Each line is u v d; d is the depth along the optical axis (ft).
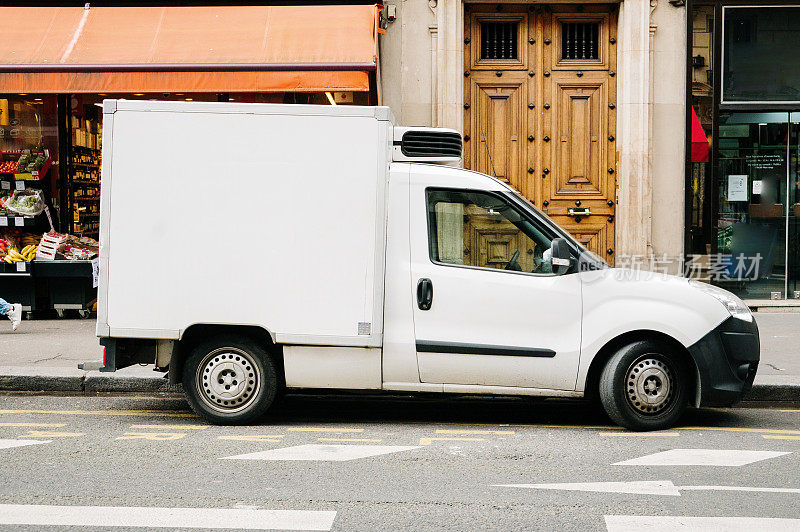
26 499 15.30
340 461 18.21
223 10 37.91
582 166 40.52
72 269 37.81
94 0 38.22
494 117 40.55
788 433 21.18
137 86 35.53
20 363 27.63
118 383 25.88
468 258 21.22
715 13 39.86
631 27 39.24
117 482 16.43
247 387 21.44
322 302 20.88
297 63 35.37
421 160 21.54
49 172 39.91
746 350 21.26
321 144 20.84
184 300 20.98
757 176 40.52
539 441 20.26
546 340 20.93
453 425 22.20
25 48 36.37
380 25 38.29
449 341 20.89
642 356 21.03
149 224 20.99
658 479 16.92
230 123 20.90
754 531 13.83
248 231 20.92
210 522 14.12
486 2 39.78
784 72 40.22
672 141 40.01
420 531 13.78
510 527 13.99
